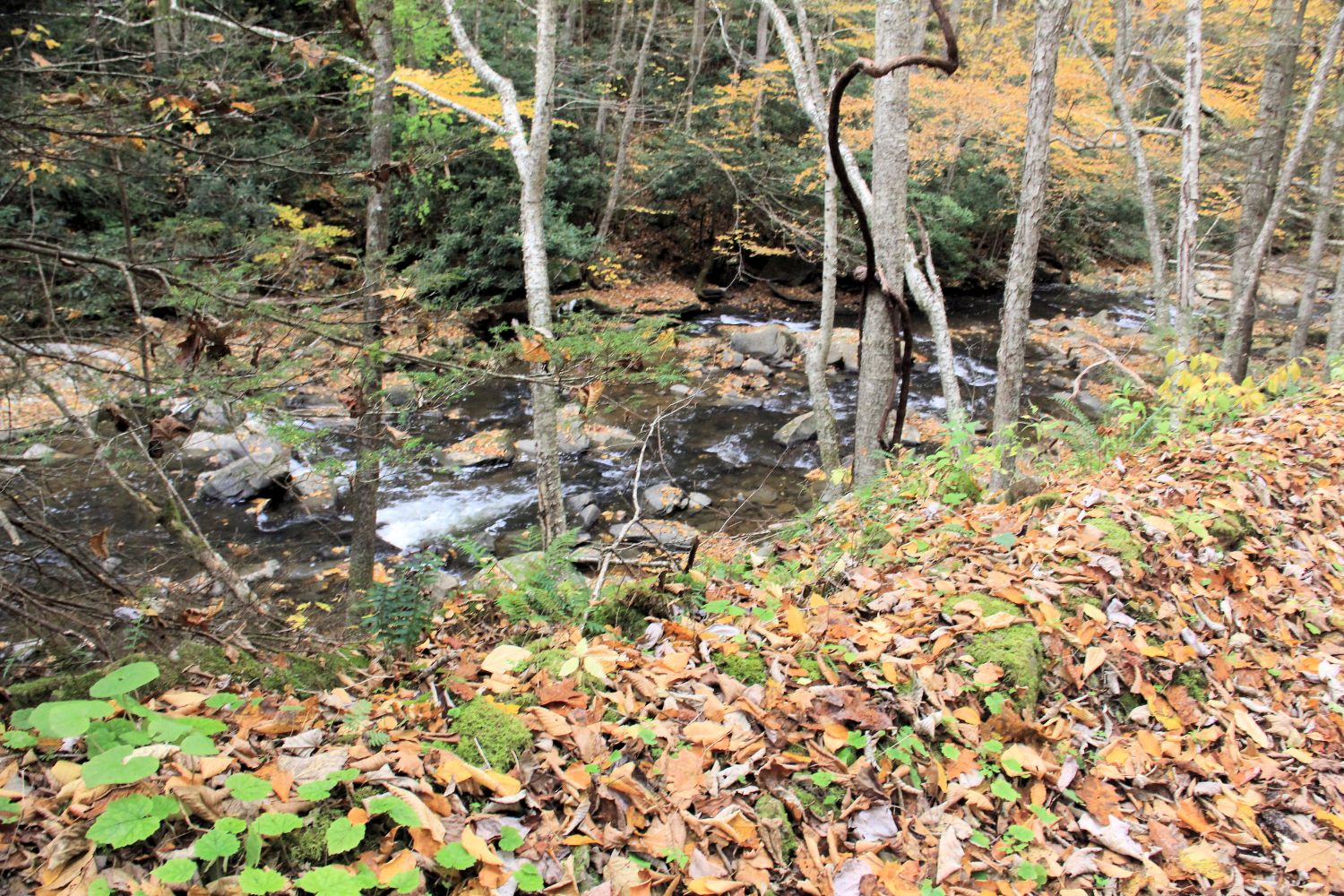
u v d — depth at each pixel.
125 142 2.97
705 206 22.05
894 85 7.84
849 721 2.64
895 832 2.34
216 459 10.14
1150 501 4.29
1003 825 2.45
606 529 9.93
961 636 3.10
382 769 2.05
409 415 4.32
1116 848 2.45
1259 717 3.18
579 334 3.47
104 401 3.04
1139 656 3.20
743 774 2.35
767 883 2.06
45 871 1.63
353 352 3.19
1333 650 3.62
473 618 3.54
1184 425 5.86
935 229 18.72
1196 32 8.61
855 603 3.36
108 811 1.62
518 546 4.31
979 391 15.73
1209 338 13.67
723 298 22.58
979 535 4.03
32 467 3.30
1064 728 2.82
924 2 10.15
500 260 15.73
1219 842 2.54
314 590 7.94
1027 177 6.90
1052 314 21.84
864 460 8.12
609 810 2.14
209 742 1.72
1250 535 4.21
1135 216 20.30
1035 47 6.70
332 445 5.19
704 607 3.38
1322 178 11.81
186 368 2.85
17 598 3.15
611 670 2.70
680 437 13.03
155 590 4.25
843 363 17.09
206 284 2.91
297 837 1.83
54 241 3.29
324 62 3.21
